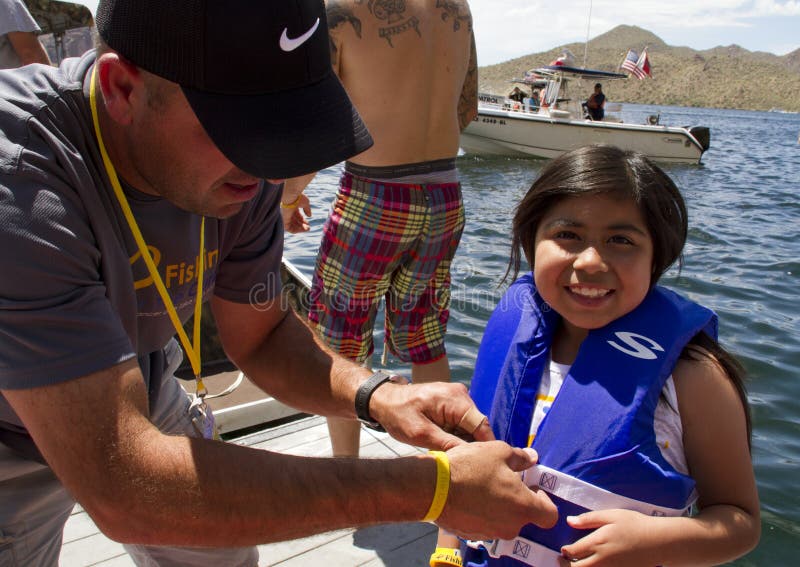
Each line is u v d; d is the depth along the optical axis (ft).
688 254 24.20
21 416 3.96
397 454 9.65
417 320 9.40
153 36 3.68
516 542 5.10
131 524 3.94
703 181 47.01
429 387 5.45
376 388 5.65
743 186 44.62
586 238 5.20
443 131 8.78
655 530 4.63
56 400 3.84
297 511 4.07
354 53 8.43
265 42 3.76
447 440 5.06
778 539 9.20
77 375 3.85
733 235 27.96
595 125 54.80
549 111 56.59
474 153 59.06
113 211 4.49
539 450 5.21
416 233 8.73
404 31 8.33
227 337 6.42
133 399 4.01
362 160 8.57
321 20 4.12
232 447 4.16
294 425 10.39
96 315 4.00
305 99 3.98
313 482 4.12
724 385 4.99
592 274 5.09
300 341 6.26
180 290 5.37
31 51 11.51
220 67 3.72
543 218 5.56
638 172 5.20
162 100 3.85
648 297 5.40
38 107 4.10
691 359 5.07
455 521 4.37
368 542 8.08
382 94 8.32
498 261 21.90
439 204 8.75
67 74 4.42
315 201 31.14
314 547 7.98
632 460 4.81
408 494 4.24
